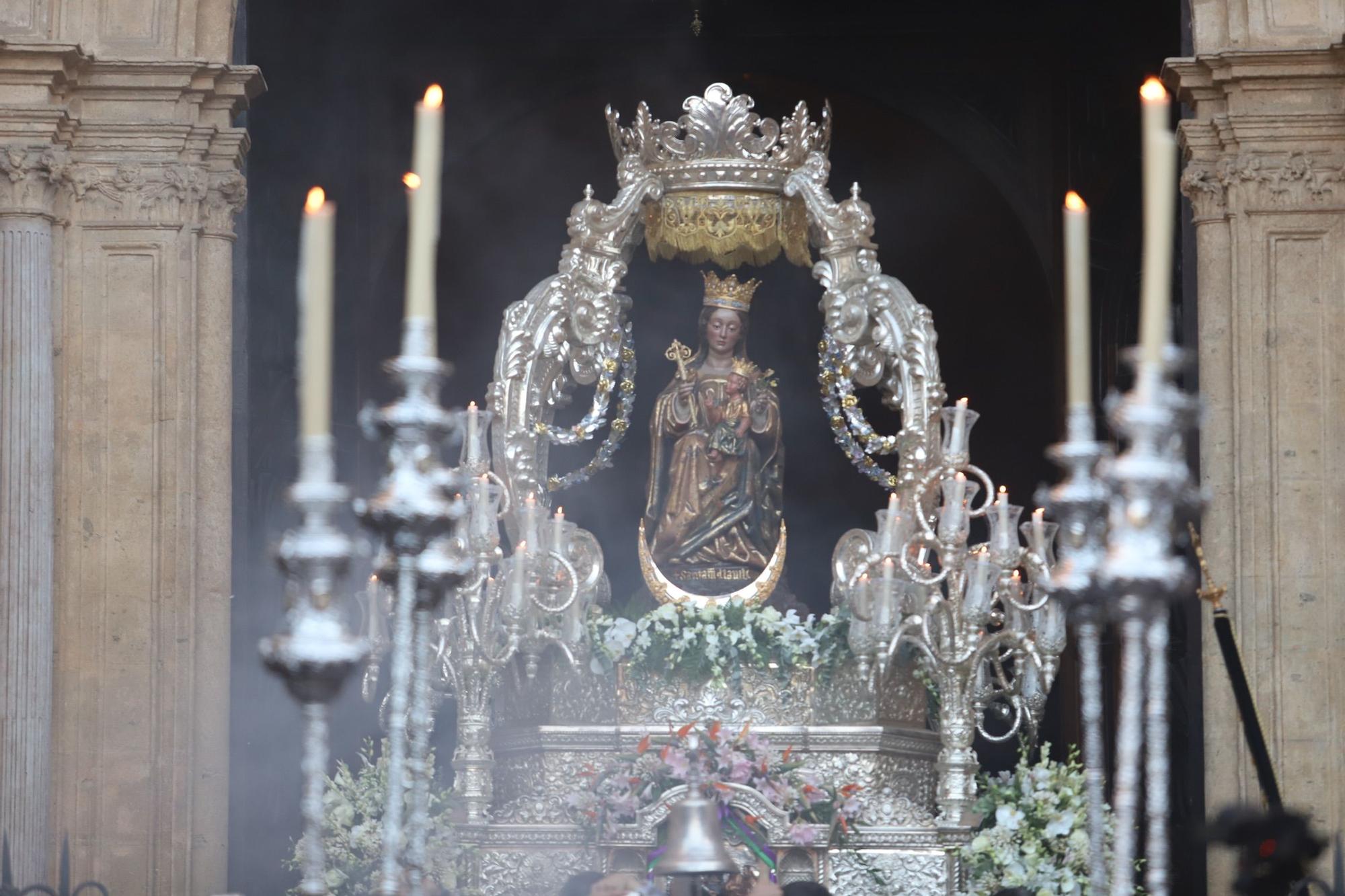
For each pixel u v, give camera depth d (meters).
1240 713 10.35
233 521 16.77
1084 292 8.16
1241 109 16.48
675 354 18.25
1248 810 8.68
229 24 16.97
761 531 17.88
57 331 16.27
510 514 17.20
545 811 16.34
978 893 15.88
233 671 16.64
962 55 25.69
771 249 18.03
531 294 17.47
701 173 17.66
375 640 15.91
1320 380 16.19
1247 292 16.31
